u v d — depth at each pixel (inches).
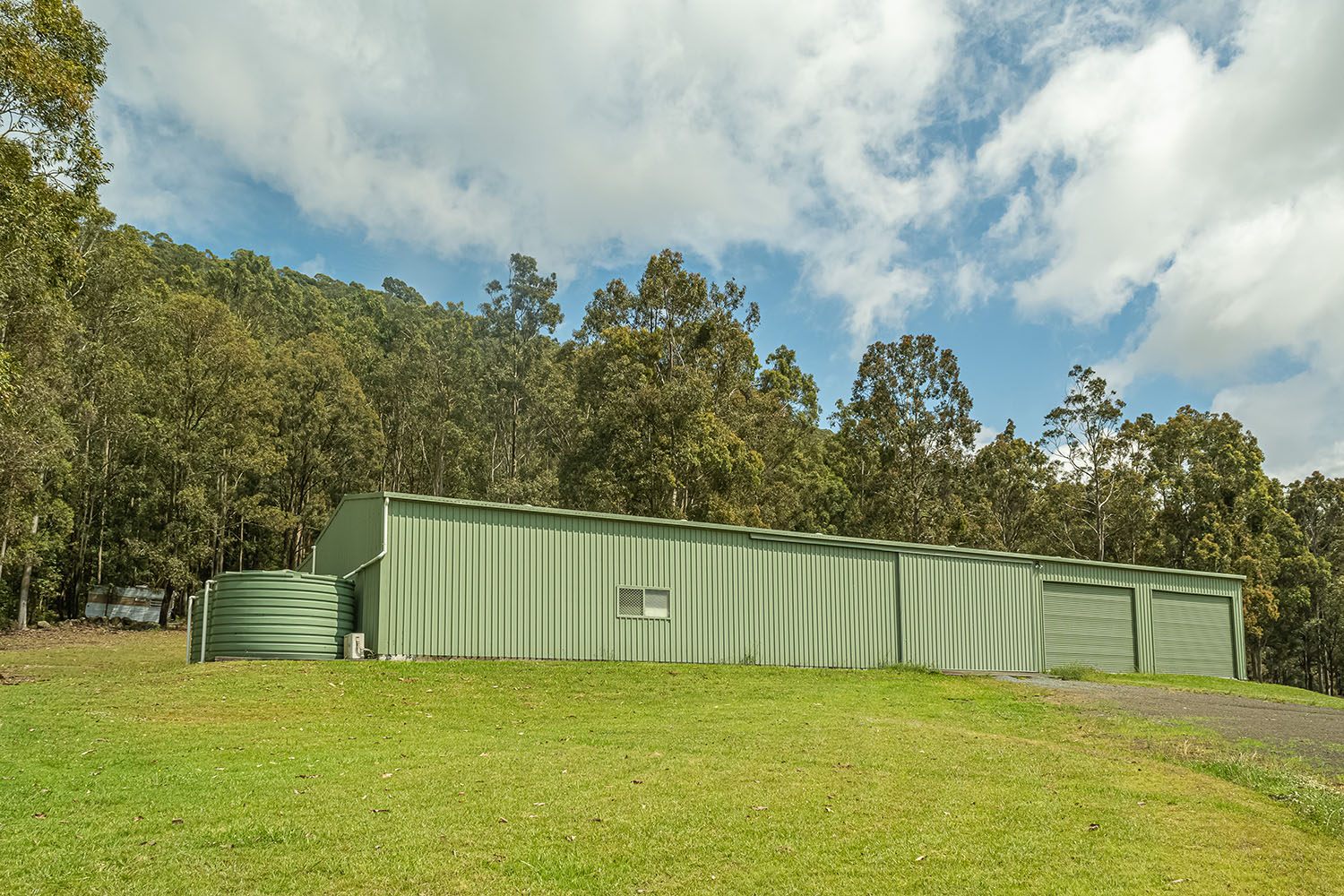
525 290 2544.3
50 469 1366.9
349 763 370.3
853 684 753.0
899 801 323.0
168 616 1713.8
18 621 1472.7
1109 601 1106.1
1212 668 1163.9
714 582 856.9
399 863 243.0
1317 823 304.7
